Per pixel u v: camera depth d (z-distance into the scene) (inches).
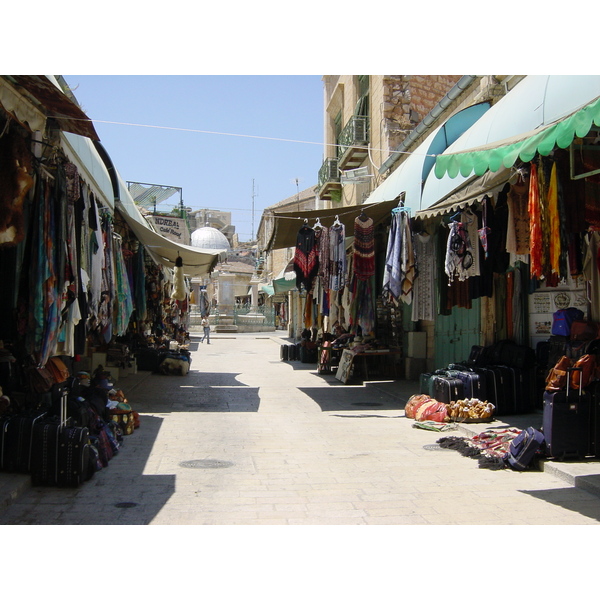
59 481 200.7
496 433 281.6
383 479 218.1
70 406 236.1
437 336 490.9
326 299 483.8
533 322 347.9
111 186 375.6
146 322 619.8
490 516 175.6
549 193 217.8
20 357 226.7
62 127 221.0
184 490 201.9
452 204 313.7
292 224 420.8
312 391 482.9
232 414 367.9
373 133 699.4
